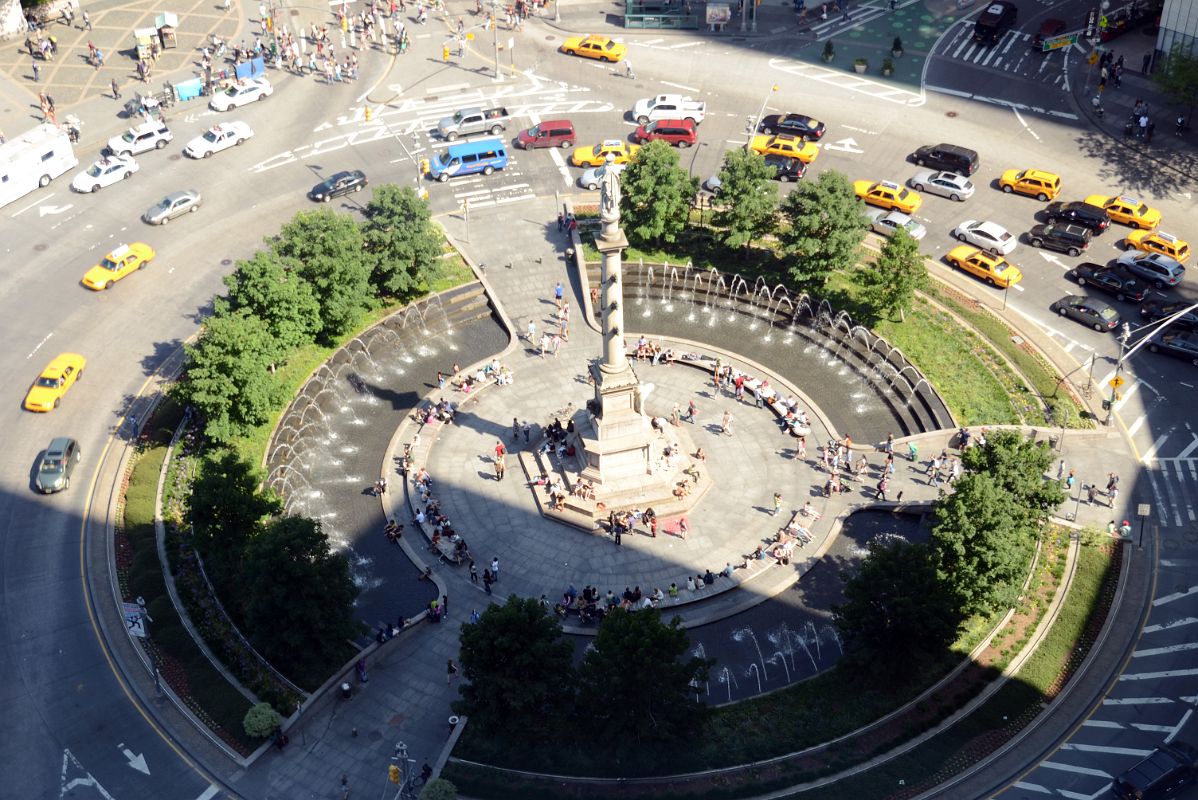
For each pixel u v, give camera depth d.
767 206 136.00
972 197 151.62
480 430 123.25
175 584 103.31
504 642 87.31
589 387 128.12
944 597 92.94
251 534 102.06
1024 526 100.00
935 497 114.12
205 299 136.62
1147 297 134.88
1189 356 127.25
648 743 88.69
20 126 165.38
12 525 109.81
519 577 108.12
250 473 106.56
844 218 130.75
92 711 93.56
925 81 173.62
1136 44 177.88
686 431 122.50
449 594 106.38
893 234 129.62
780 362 131.25
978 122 164.25
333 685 95.94
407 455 118.50
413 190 136.00
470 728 92.62
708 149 159.50
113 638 99.19
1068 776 88.31
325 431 122.75
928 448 119.31
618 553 110.31
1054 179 148.75
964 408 122.56
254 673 95.69
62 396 123.62
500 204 152.50
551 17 193.88
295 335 124.19
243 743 91.25
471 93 174.00
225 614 100.38
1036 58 176.62
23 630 100.06
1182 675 96.56
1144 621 101.69
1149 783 85.25
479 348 134.00
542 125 161.62
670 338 134.12
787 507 114.50
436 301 138.50
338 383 128.25
